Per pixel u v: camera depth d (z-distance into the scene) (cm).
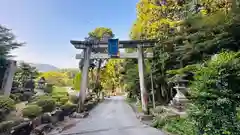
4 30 1212
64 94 1544
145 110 1150
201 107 475
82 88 1235
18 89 1388
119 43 1223
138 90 1811
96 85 2861
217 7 848
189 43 930
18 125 555
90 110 1567
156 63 1384
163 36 1159
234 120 433
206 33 835
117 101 2703
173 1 1176
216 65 470
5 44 1200
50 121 816
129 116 1224
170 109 973
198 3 965
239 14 685
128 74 1850
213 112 450
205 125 462
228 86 455
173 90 1444
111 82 4259
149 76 1433
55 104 1009
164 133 720
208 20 797
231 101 445
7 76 1205
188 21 934
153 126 852
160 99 1623
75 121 1007
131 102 2362
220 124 439
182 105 880
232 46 774
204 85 473
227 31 748
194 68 804
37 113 719
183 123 667
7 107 644
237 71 458
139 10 1384
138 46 1238
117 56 1232
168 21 1141
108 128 823
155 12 1245
